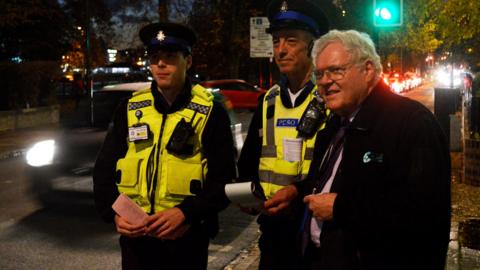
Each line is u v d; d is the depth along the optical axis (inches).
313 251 101.6
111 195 125.0
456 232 234.7
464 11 395.9
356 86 94.7
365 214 87.7
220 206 121.6
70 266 230.8
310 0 122.5
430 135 87.3
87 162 397.4
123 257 125.3
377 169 89.0
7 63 859.4
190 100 124.9
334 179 97.3
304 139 120.2
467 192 328.8
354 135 92.6
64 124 433.1
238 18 1354.6
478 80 524.7
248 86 1045.2
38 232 278.8
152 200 121.0
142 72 1518.2
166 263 122.8
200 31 1355.8
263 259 124.2
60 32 1224.8
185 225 119.6
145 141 123.1
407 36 555.5
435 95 411.8
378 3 424.5
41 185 377.7
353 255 92.4
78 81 1290.6
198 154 122.6
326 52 95.7
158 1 1136.8
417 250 86.9
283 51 122.7
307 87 123.0
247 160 132.4
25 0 1006.4
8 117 781.9
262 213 117.3
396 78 1797.5
